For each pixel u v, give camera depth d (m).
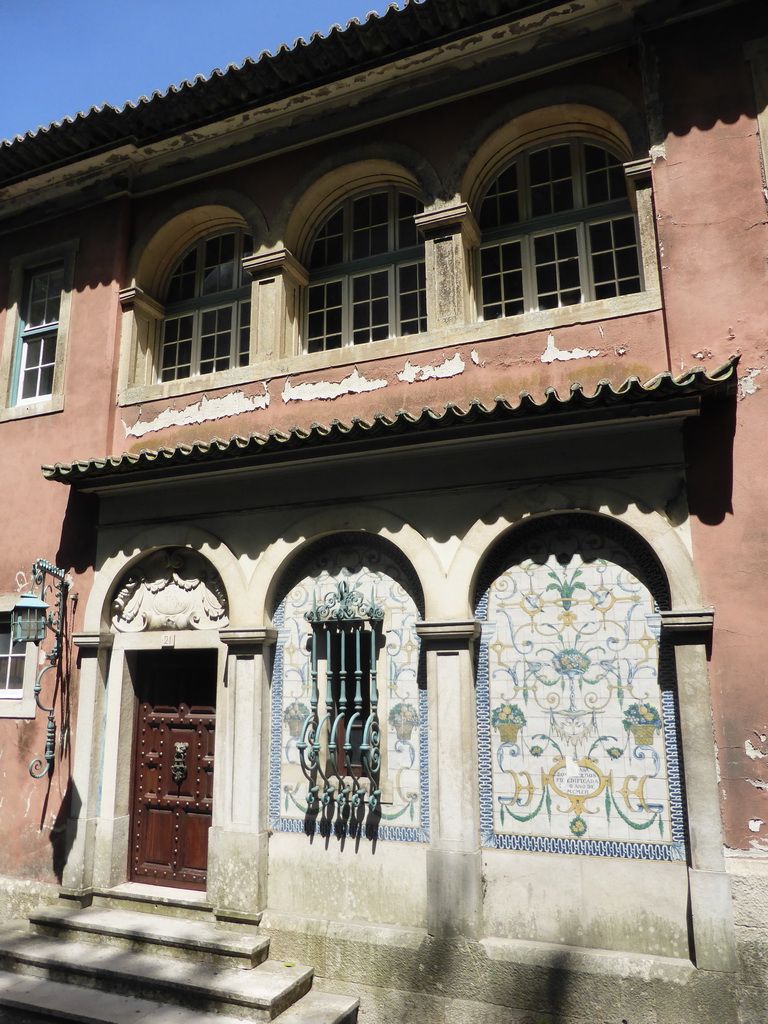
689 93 5.75
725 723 4.86
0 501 7.80
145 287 7.86
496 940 5.16
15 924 6.65
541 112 6.32
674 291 5.54
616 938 4.96
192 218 7.73
